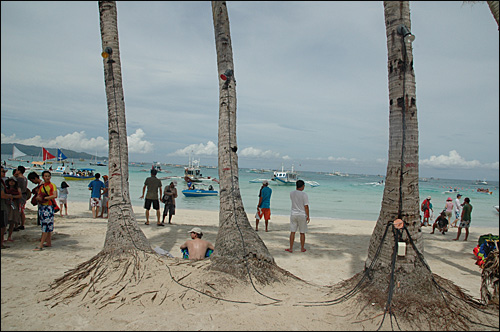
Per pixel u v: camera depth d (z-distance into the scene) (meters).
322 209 24.19
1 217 6.54
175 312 3.80
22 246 7.07
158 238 8.95
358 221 16.91
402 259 3.97
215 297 4.11
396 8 4.23
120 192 5.95
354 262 7.20
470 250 9.23
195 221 13.57
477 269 7.06
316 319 3.63
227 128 5.90
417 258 4.00
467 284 5.93
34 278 5.03
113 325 3.50
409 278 3.88
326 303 4.02
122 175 6.05
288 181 53.47
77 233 8.80
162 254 5.69
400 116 4.15
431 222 16.34
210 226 11.95
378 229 4.27
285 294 4.38
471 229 14.96
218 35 6.15
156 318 3.65
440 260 7.86
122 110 6.32
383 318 3.52
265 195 11.26
